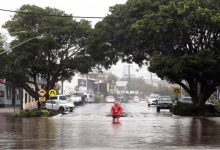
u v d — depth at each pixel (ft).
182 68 157.79
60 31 230.27
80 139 75.31
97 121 127.24
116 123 117.60
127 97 652.48
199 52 159.02
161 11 161.68
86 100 377.30
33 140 73.87
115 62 202.80
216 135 83.15
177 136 81.00
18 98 294.46
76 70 242.17
